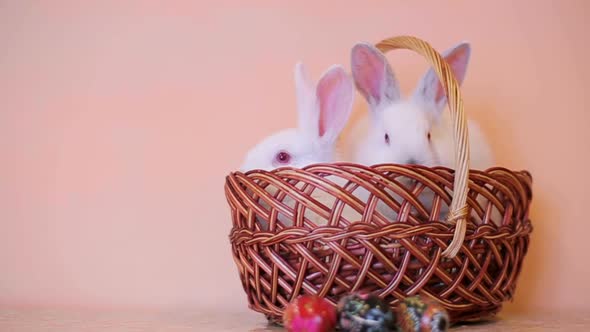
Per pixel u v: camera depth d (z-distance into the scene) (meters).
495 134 1.63
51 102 1.69
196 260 1.63
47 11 1.71
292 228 1.22
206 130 1.66
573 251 1.60
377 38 1.67
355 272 1.21
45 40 1.70
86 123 1.67
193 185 1.65
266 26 1.68
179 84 1.67
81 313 1.54
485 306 1.28
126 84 1.68
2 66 1.70
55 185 1.67
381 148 1.35
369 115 1.43
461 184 1.19
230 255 1.63
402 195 1.20
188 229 1.64
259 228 1.26
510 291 1.32
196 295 1.63
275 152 1.38
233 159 1.65
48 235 1.66
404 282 1.21
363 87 1.41
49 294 1.65
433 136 1.37
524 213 1.32
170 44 1.68
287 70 1.66
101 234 1.65
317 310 1.14
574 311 1.56
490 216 1.27
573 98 1.63
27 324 1.38
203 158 1.65
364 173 1.21
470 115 1.64
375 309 1.11
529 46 1.65
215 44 1.68
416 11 1.67
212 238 1.63
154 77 1.68
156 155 1.66
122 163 1.66
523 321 1.37
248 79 1.67
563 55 1.64
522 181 1.32
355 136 1.42
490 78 1.65
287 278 1.25
